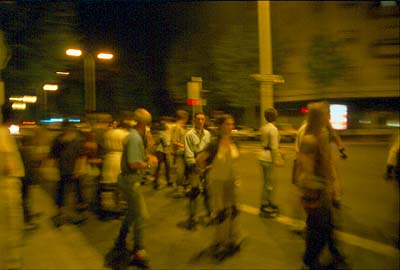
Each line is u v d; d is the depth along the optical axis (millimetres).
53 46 16438
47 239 8055
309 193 5824
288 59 44781
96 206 10461
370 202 10883
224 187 7250
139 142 6707
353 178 14938
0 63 6395
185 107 44500
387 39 44062
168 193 12422
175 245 7652
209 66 43656
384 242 7652
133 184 6734
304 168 5836
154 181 13281
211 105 43156
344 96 44406
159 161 13031
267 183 9305
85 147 9438
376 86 44219
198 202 10906
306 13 44344
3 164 5863
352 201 11016
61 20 16500
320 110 5824
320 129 5855
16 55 15789
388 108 45375
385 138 41312
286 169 17375
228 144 7285
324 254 6828
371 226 8648
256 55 42531
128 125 9562
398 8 43844
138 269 6594
